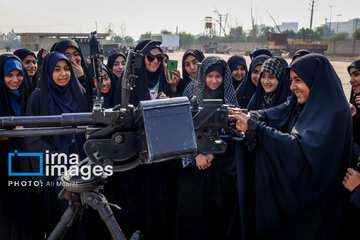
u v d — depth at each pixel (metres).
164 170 2.69
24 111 2.86
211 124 1.79
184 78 4.02
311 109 1.90
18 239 2.52
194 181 2.62
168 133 1.57
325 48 36.72
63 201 2.46
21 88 2.86
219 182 2.61
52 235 1.91
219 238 2.72
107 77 3.29
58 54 2.54
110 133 1.70
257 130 1.93
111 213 1.88
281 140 1.89
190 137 1.59
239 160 2.23
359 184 1.93
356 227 2.14
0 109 2.68
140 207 2.67
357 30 48.28
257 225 2.10
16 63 2.77
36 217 2.69
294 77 1.99
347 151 1.96
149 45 1.71
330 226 2.01
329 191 1.91
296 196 1.91
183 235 2.68
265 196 2.04
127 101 1.72
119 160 1.71
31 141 2.41
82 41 19.53
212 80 2.72
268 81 2.76
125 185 2.61
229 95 2.79
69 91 2.64
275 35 37.34
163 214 2.70
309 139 1.82
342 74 16.67
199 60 4.02
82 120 1.68
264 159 2.01
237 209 2.51
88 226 2.40
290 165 1.89
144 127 1.57
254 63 3.50
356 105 2.55
